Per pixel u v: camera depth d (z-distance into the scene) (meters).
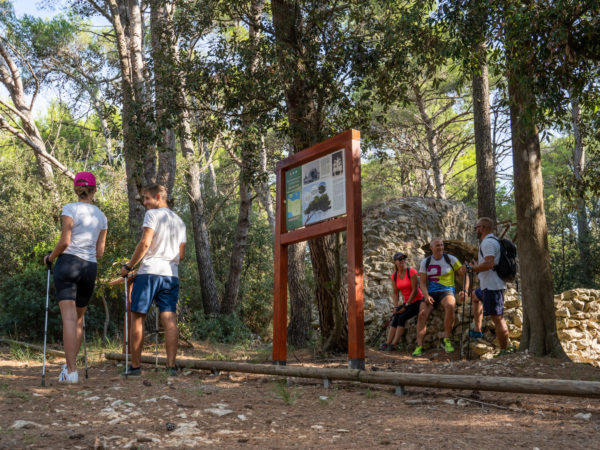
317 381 5.34
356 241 5.65
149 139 9.69
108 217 12.12
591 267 17.17
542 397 4.40
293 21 9.09
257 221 20.94
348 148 5.83
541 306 6.77
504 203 26.77
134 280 6.16
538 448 2.88
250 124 10.37
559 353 6.63
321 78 9.17
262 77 9.15
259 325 19.50
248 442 3.01
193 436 3.09
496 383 3.96
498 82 7.37
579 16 6.20
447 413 3.81
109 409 3.67
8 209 14.75
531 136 7.02
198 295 17.44
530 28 6.21
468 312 8.88
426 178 24.61
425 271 8.74
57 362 7.33
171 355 5.71
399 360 8.03
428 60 8.95
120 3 15.77
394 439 3.08
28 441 2.85
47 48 19.77
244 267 19.98
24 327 11.67
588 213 17.92
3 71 17.97
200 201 16.62
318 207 6.27
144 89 12.35
